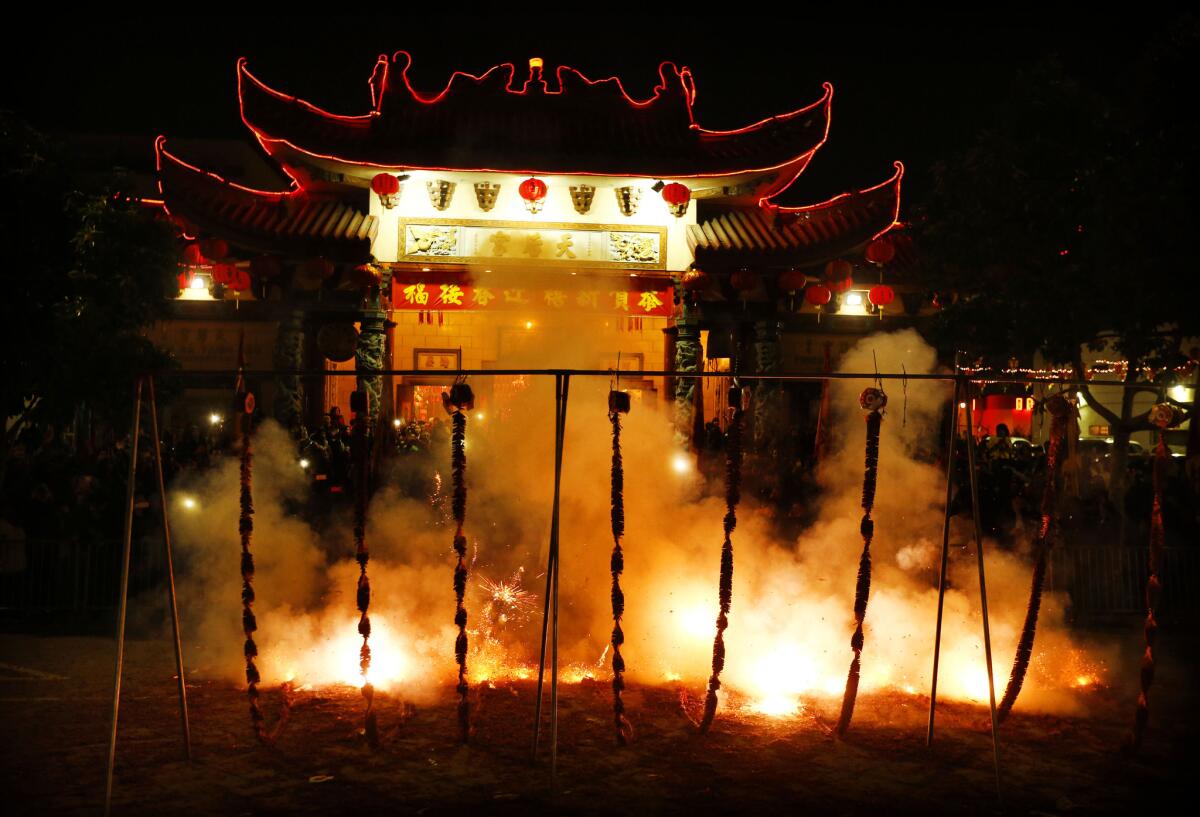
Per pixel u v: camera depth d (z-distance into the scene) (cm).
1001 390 2762
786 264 2494
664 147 2472
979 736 882
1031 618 906
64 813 693
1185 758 831
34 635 1275
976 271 1862
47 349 1570
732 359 2570
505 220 2481
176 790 740
